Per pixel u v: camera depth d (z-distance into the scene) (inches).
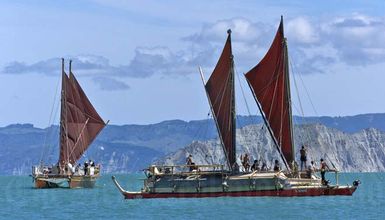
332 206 6264.8
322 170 6865.2
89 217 5841.5
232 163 6791.3
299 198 6678.2
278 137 6924.2
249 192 6648.6
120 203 6904.5
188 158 6958.7
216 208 6107.3
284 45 6958.7
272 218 5546.3
